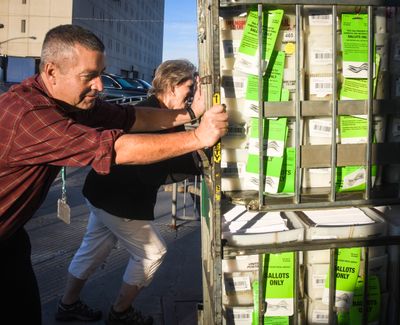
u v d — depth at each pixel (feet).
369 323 7.04
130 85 48.88
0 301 7.48
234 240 6.50
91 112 8.21
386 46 6.52
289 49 6.31
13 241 7.63
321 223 6.79
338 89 6.50
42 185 7.16
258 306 6.67
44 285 12.72
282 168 6.47
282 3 6.00
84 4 169.58
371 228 6.66
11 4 160.35
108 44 197.77
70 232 16.88
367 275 6.80
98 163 6.34
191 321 11.18
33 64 142.41
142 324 10.73
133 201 9.82
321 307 6.93
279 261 6.68
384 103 6.47
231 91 6.38
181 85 9.80
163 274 13.71
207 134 6.03
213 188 6.34
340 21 6.44
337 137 6.54
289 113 6.27
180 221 18.69
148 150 6.24
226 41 6.32
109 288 12.69
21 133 6.42
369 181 6.51
